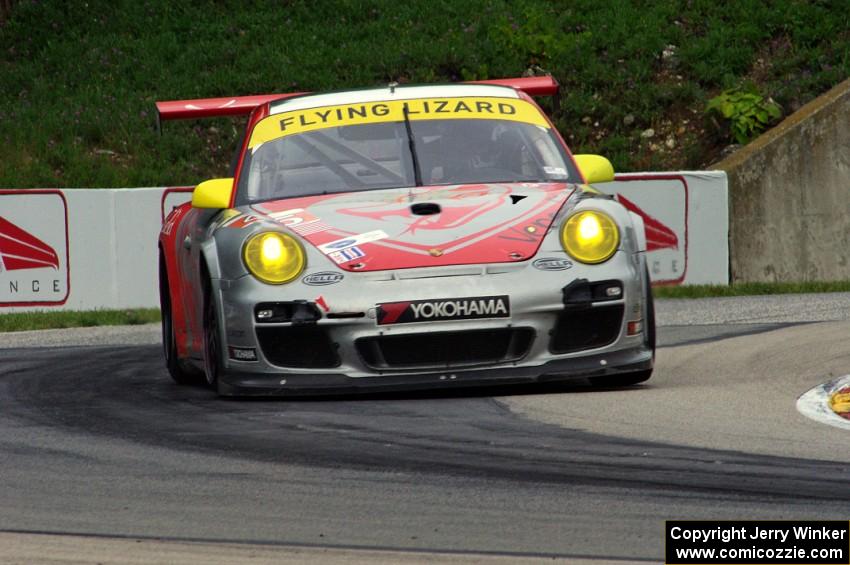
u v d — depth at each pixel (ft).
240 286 64.39
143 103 200.44
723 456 48.93
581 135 190.29
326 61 205.36
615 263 63.98
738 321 104.58
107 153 190.08
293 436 55.16
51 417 64.69
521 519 40.42
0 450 55.01
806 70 192.44
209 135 195.21
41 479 48.55
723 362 77.20
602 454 49.75
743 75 194.59
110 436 57.62
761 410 59.16
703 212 150.30
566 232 64.44
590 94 195.31
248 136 78.02
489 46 203.31
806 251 163.22
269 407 63.00
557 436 53.47
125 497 44.93
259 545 38.04
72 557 37.35
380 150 75.15
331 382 62.44
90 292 149.48
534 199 67.92
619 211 67.00
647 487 44.19
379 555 36.65
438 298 61.67
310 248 64.34
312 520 40.88
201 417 61.52
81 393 74.59
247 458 50.96
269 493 44.78
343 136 76.48
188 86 203.41
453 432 54.80
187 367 78.84
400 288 62.03
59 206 149.07
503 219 65.51
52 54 216.54
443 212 66.49
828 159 163.02
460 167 73.82
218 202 72.59
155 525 40.81
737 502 41.75
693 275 150.30
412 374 62.13
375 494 44.21
